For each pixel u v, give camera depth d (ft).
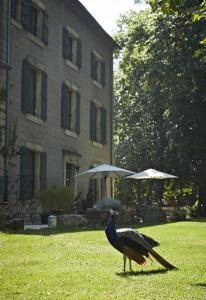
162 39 94.68
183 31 91.56
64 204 67.10
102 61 98.94
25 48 69.82
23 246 38.70
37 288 24.21
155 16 95.50
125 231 28.76
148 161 110.93
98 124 96.53
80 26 88.84
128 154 117.08
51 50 77.36
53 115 77.20
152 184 113.70
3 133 63.46
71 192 68.18
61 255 34.78
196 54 37.14
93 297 22.38
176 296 22.76
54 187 68.54
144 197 117.29
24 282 25.61
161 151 108.06
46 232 50.47
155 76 95.86
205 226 62.64
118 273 28.37
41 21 74.49
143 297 22.52
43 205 67.05
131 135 119.44
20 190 65.16
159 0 34.83
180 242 43.98
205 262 32.76
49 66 76.48
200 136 96.73
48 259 33.12
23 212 65.41
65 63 82.17
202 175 98.22
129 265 29.86
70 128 84.12
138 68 108.58
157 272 28.78
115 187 118.11
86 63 91.09
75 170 84.07
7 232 49.57
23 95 68.28
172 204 113.50
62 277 26.96
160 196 113.50
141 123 115.44
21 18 68.74
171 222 75.77
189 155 97.60
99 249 37.96
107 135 100.17
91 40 93.91
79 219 61.52
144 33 108.17
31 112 70.44
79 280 26.14
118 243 28.35
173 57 93.40
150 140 111.14
